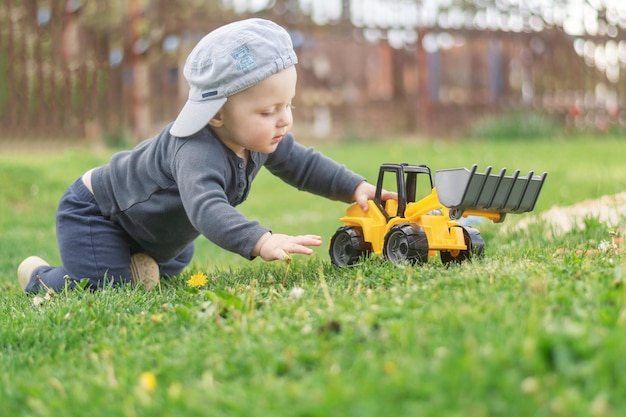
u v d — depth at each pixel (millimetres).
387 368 1731
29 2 10977
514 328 1897
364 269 3059
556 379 1598
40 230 6152
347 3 12953
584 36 14148
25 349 2514
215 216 3035
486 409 1500
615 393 1524
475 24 13633
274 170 3732
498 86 14734
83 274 3629
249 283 3135
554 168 8148
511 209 3004
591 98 14367
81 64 11422
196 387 1837
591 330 1811
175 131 3219
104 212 3674
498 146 11914
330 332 2084
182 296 3004
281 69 3137
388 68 14812
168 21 11820
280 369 1880
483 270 2727
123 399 1852
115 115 11789
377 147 12164
